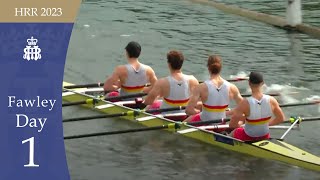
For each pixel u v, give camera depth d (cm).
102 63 7581
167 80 5088
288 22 9469
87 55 7925
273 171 4375
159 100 5403
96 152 4784
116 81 5475
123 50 8175
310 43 8619
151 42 8594
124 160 4625
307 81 6781
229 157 4647
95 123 5441
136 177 4319
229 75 7025
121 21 9881
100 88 6091
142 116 5222
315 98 6103
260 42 8656
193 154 4725
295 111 5700
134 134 5166
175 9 10931
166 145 4916
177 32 9194
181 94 5122
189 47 8325
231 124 4734
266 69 7306
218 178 4284
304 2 11594
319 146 4838
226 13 10675
